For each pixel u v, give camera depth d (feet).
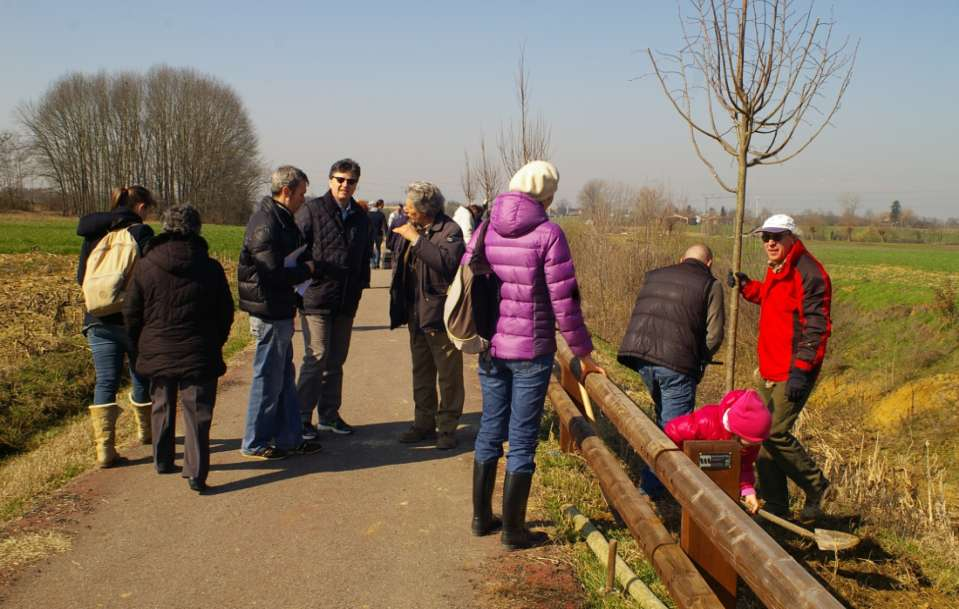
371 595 11.80
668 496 16.55
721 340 15.64
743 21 16.53
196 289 15.46
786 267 15.19
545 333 12.76
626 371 32.76
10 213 264.31
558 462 17.71
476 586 12.07
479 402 23.53
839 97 16.72
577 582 12.21
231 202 285.43
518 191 12.51
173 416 16.79
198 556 13.03
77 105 274.16
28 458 18.80
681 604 9.44
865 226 207.62
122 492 15.81
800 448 15.72
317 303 18.54
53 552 13.08
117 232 17.51
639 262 46.88
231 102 287.48
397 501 15.52
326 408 20.01
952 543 16.55
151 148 281.74
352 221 18.78
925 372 42.27
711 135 17.57
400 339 35.88
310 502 15.42
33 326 34.81
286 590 11.94
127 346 17.57
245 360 29.50
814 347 14.71
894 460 31.45
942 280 72.54
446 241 17.06
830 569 14.80
